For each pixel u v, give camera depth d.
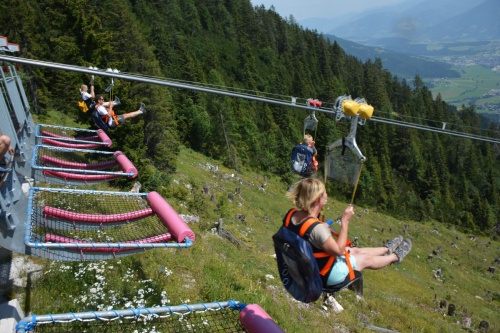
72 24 24.83
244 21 153.50
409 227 69.25
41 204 8.48
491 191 122.56
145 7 114.19
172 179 36.25
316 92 134.38
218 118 77.31
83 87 11.53
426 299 27.94
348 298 17.53
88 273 7.80
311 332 11.17
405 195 103.62
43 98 40.78
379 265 4.99
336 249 4.27
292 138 97.94
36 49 45.75
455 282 47.09
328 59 159.12
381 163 110.56
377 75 147.88
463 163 128.38
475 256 63.56
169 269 9.63
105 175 9.86
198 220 21.75
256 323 5.64
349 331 13.25
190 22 130.62
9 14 45.62
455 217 102.88
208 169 56.69
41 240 6.28
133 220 7.75
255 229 30.44
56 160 9.75
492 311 35.78
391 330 15.28
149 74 40.84
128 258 8.84
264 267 17.00
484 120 162.62
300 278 4.36
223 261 12.73
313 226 4.35
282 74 131.50
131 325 6.35
